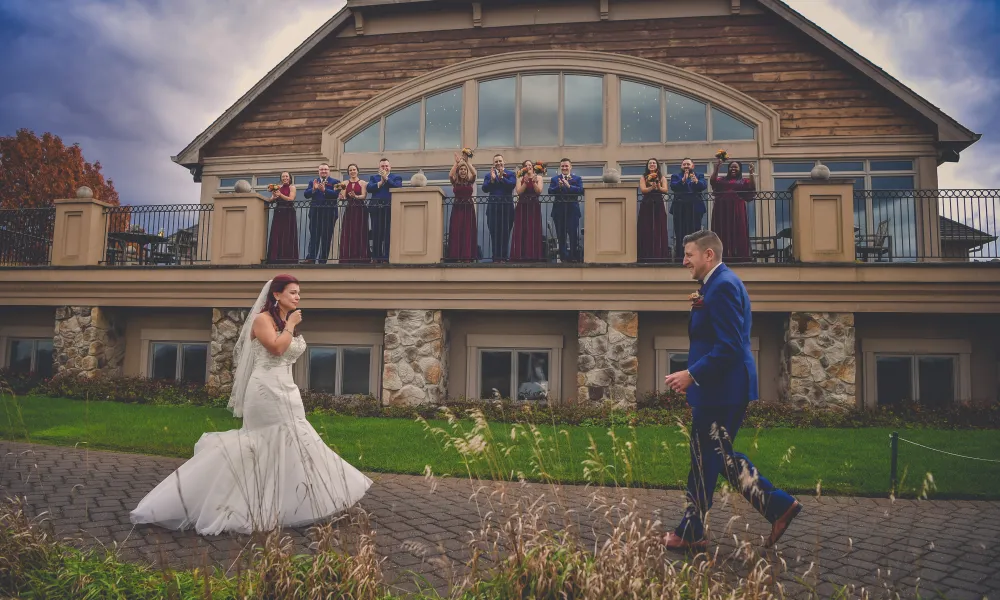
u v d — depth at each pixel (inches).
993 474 220.5
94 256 428.1
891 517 176.4
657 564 106.0
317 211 401.7
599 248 366.9
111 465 229.6
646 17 477.4
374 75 507.8
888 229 402.9
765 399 370.6
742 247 359.3
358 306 386.0
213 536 151.8
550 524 161.5
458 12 500.1
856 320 374.3
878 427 321.7
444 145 493.7
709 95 462.6
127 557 135.6
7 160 1141.1
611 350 360.5
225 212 408.8
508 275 367.2
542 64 483.2
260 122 519.8
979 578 130.8
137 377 422.0
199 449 164.4
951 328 369.4
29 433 281.1
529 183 374.3
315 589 103.7
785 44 460.8
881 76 439.5
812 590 112.3
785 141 451.2
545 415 342.6
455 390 398.6
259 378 164.4
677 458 245.3
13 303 432.8
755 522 170.7
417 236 384.2
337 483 164.2
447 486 208.8
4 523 129.0
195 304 406.3
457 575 126.6
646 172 370.0
